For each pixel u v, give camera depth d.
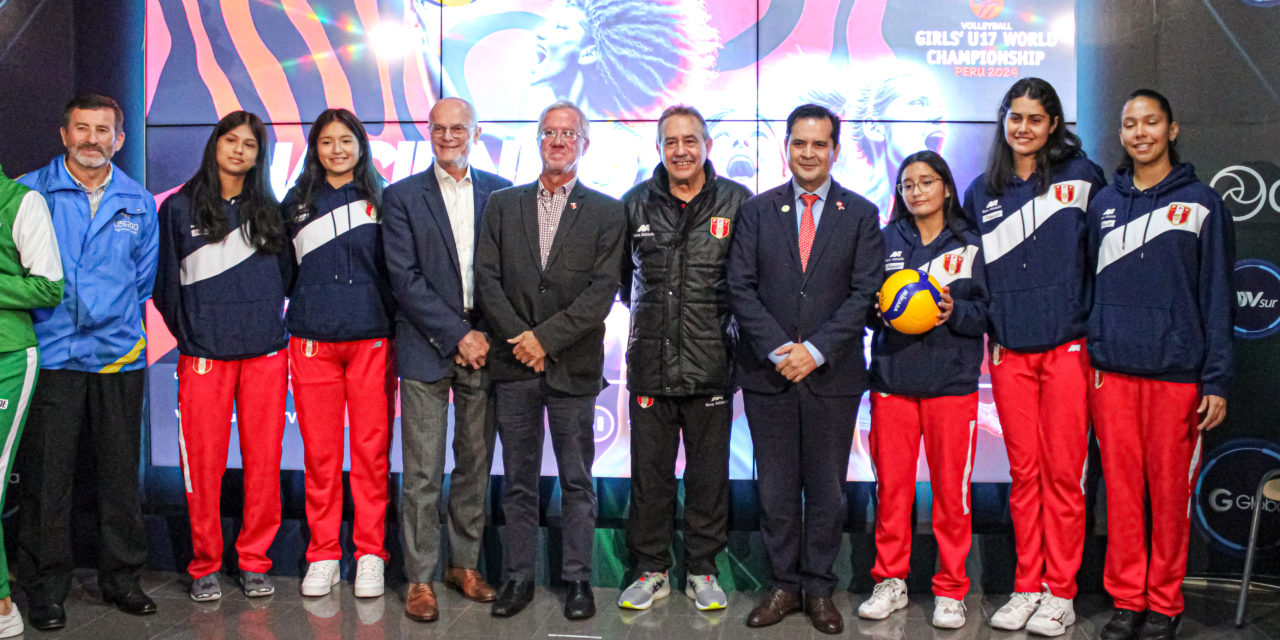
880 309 2.87
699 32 3.48
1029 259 2.90
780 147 3.48
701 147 2.88
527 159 3.55
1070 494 2.91
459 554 3.18
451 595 3.23
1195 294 2.75
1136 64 3.36
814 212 2.94
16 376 2.80
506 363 3.00
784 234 2.89
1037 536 2.98
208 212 3.08
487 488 3.33
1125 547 2.86
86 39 3.61
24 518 2.97
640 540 3.10
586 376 3.00
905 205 3.07
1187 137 3.33
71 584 3.18
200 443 3.14
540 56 3.53
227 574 3.47
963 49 3.42
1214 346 2.69
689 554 3.12
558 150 2.92
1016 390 2.95
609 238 2.97
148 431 3.67
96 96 2.93
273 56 3.59
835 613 2.90
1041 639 2.84
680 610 3.08
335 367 3.20
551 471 3.56
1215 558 3.35
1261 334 3.29
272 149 3.60
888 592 3.03
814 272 2.87
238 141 3.05
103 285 2.97
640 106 3.51
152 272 3.12
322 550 3.26
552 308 2.96
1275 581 3.31
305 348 3.17
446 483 3.57
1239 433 3.32
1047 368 2.91
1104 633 2.83
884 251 2.98
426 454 3.05
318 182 3.17
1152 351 2.72
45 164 3.60
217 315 3.11
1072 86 3.40
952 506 2.96
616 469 3.57
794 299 2.88
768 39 3.46
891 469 3.01
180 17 3.59
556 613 3.05
